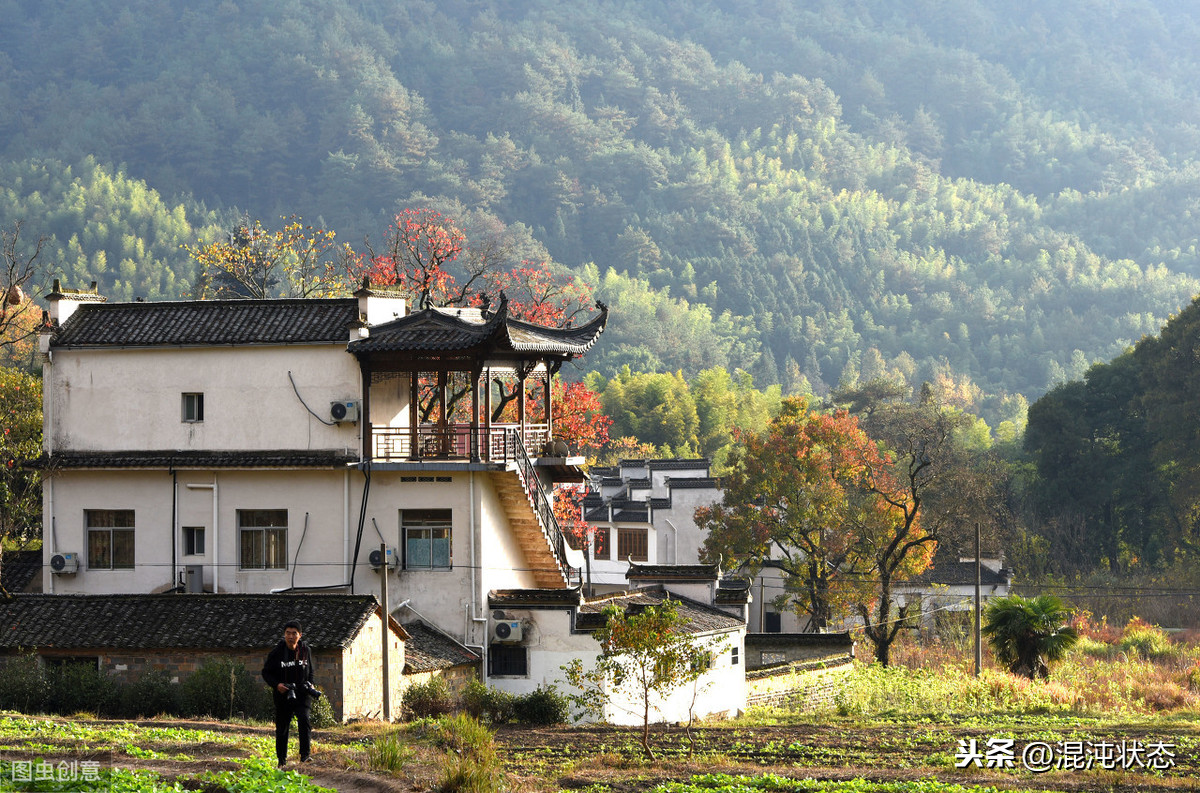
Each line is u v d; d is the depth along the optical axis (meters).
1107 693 43.72
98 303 42.22
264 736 26.23
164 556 39.91
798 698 43.78
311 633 31.02
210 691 30.30
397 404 41.34
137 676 31.77
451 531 38.78
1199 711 39.91
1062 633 48.44
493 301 61.81
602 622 37.47
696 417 140.62
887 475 70.19
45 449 40.69
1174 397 90.75
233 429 39.59
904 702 42.56
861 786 21.66
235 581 39.56
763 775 23.02
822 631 64.75
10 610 33.34
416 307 58.59
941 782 23.16
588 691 28.23
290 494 39.44
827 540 65.00
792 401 65.94
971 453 112.75
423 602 38.69
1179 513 92.00
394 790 18.92
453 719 27.78
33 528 59.03
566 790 21.30
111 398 40.47
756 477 64.75
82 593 40.09
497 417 45.00
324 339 38.88
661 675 26.12
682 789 20.75
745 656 49.66
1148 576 85.69
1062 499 98.12
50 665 32.34
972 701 42.31
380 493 39.16
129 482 40.25
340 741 26.25
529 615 38.09
